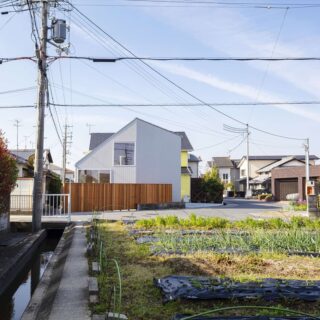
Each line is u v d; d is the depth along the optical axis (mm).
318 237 9570
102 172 24641
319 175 30688
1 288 7059
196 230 12297
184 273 6504
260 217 17422
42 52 13344
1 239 11656
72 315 4785
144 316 4602
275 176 37281
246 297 4969
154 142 25609
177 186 26078
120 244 9688
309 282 5562
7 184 9406
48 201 19188
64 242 11094
